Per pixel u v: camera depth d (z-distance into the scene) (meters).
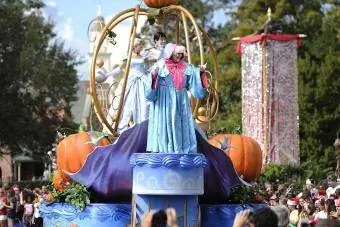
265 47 45.03
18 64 65.50
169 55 15.98
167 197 15.90
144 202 15.95
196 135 16.78
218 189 17.92
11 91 65.81
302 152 57.44
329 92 57.88
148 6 18.36
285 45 45.28
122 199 17.73
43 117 68.88
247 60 45.88
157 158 15.55
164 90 15.93
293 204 22.44
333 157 57.44
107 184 17.34
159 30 18.89
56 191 18.09
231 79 64.25
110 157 17.03
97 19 19.12
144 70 18.42
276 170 39.75
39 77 66.00
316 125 57.38
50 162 25.50
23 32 67.50
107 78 19.08
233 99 64.75
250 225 9.02
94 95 17.59
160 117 15.89
